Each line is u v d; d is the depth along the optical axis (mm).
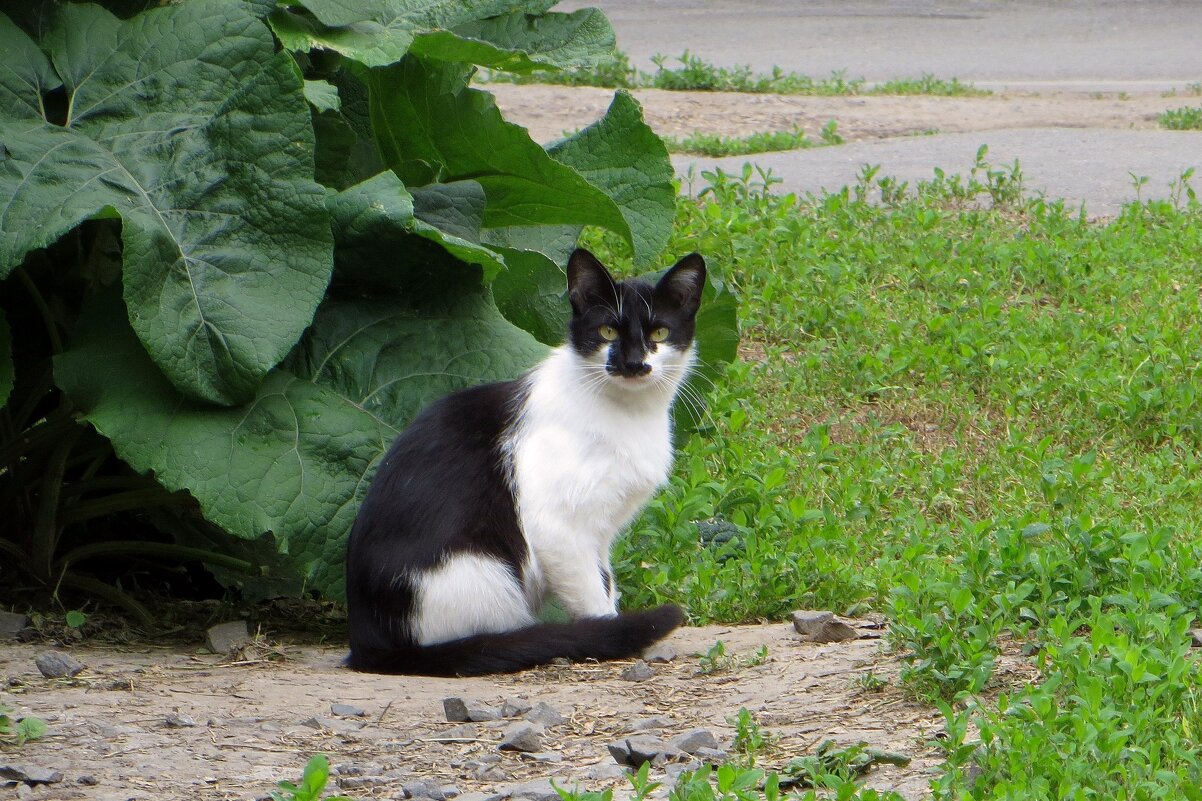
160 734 5398
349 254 7328
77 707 5754
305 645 7359
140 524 8500
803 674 6082
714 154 18938
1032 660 5945
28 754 5098
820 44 28484
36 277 7738
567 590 6957
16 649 6855
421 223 7234
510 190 8805
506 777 4980
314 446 6887
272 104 6918
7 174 6676
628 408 6977
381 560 6699
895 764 4906
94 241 7797
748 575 7719
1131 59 26797
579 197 8703
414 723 5637
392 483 6809
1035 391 10797
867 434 10273
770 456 9562
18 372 7816
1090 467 8961
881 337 11938
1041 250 13320
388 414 7180
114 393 6832
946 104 22516
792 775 4824
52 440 7672
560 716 5676
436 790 4777
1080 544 7000
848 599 7426
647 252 9188
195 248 6742
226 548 8070
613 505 6969
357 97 8758
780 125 20891
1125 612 6367
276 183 6844
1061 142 19312
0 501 7898
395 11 8367
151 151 6957
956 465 9531
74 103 7102
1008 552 6832
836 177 17297
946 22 30469
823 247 13555
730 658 6426
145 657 6855
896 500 9195
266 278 6773
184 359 6586
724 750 5156
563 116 20609
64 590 7855
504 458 6910
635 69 23922
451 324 7473
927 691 5594
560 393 6930
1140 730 4812
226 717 5668
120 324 6996
